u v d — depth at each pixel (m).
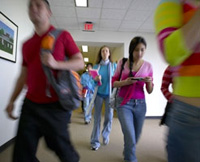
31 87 1.05
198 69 0.53
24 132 1.00
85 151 2.52
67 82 1.02
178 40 0.49
